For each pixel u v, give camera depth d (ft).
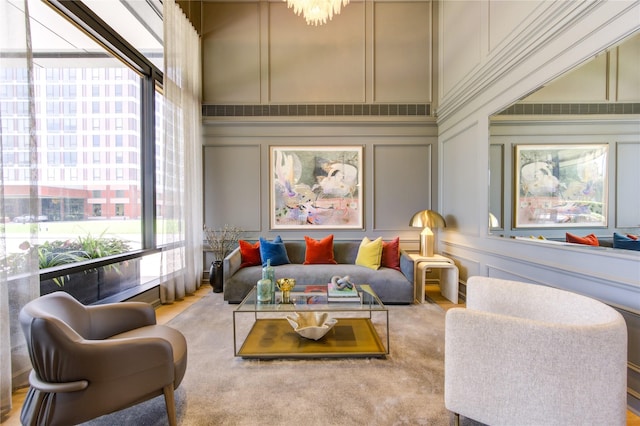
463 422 4.62
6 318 4.92
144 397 4.26
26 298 5.35
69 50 7.69
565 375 3.53
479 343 3.97
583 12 5.81
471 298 5.66
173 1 10.65
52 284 6.89
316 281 10.48
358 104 13.39
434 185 13.48
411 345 7.27
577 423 3.52
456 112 11.60
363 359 6.61
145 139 10.59
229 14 13.33
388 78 13.41
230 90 13.38
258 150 13.47
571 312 4.62
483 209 9.69
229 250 13.23
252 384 5.68
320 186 13.46
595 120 5.80
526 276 7.73
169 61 10.45
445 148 12.73
